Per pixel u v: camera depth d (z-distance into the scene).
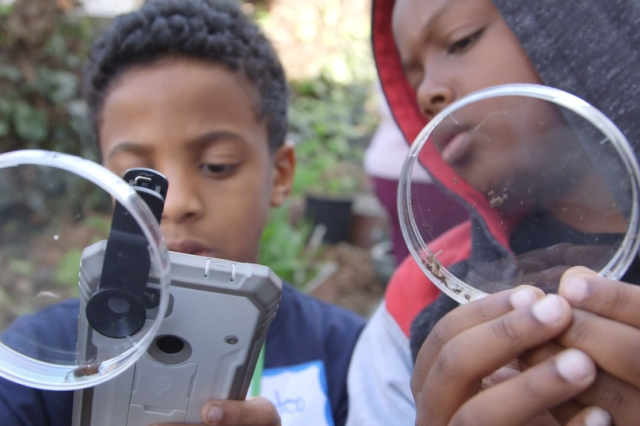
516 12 0.96
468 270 0.85
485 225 0.88
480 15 0.98
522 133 0.84
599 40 0.92
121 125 1.12
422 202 0.87
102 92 1.21
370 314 3.60
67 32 3.57
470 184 0.89
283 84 1.45
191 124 1.09
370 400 1.14
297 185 4.87
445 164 0.88
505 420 0.62
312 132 6.18
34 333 0.69
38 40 3.46
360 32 7.41
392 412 1.10
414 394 0.77
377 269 4.07
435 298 1.20
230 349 0.69
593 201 0.81
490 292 0.82
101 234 0.65
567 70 0.94
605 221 0.80
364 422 1.10
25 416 0.95
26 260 0.72
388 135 2.74
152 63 1.15
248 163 1.18
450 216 0.91
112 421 0.73
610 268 0.78
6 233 0.70
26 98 3.46
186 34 1.16
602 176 0.79
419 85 1.13
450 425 0.66
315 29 7.30
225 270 0.67
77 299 0.73
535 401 0.60
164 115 1.09
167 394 0.72
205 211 1.11
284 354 1.29
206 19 1.25
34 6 3.44
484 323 0.65
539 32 0.95
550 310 0.60
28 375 0.66
